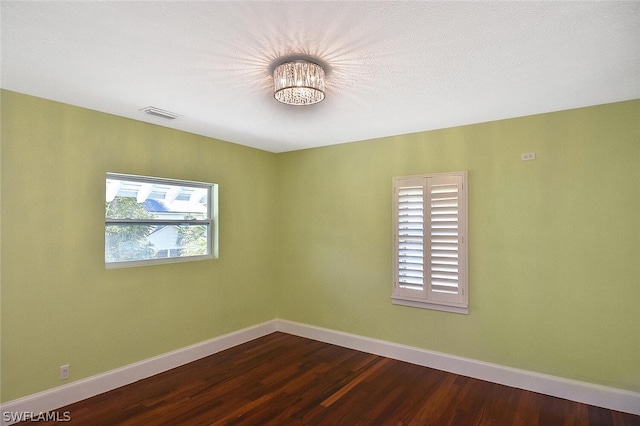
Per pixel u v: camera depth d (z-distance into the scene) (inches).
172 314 137.3
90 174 115.0
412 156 144.1
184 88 97.0
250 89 97.9
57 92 100.3
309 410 105.7
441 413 104.1
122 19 63.8
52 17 62.9
